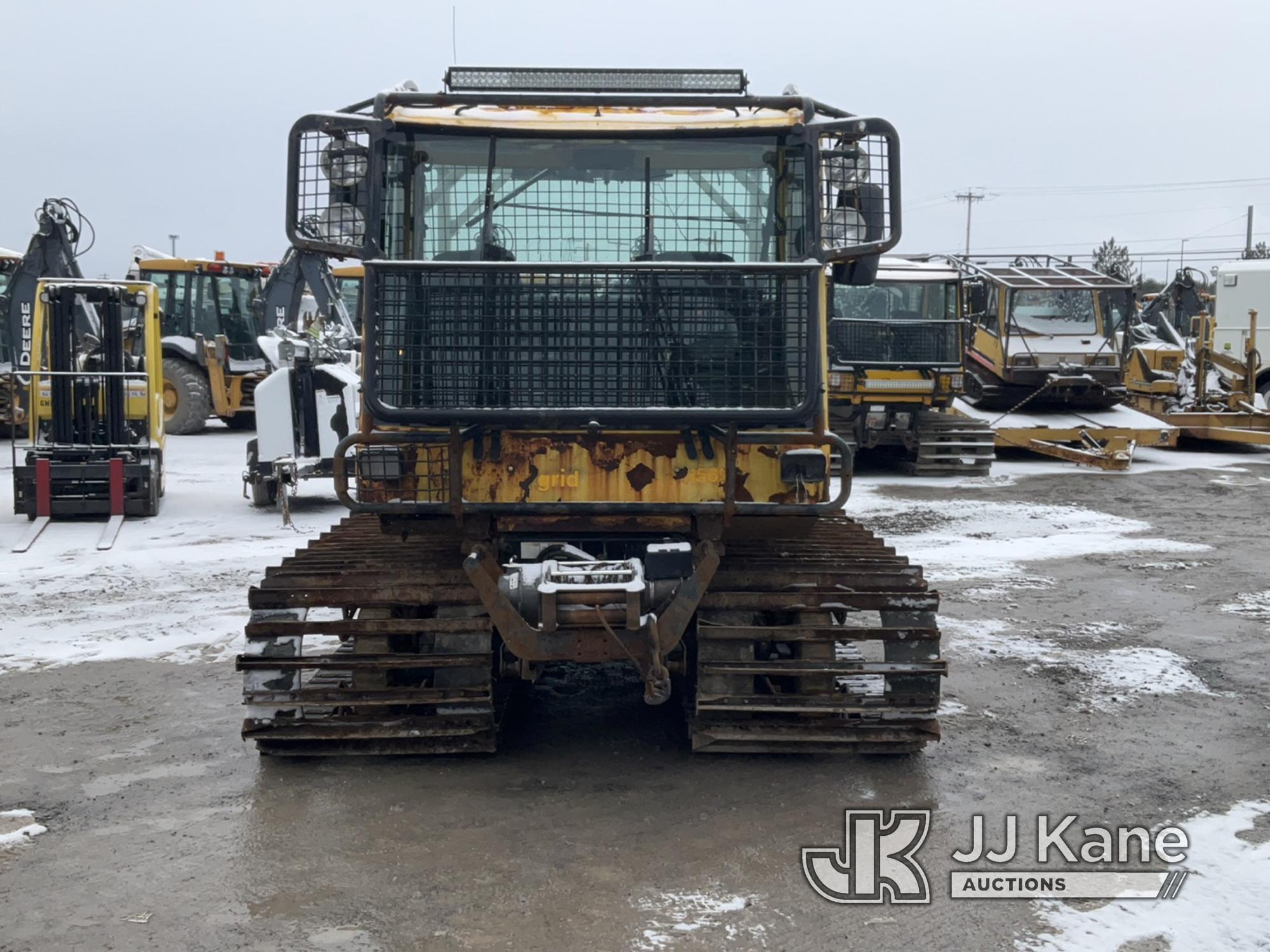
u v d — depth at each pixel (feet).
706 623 18.71
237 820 16.37
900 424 60.75
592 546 19.25
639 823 16.30
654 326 17.49
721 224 19.30
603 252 19.24
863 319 59.52
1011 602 31.30
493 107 19.45
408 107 19.33
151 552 37.01
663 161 19.29
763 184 19.27
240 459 61.98
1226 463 66.95
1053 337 67.00
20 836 15.79
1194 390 80.74
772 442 17.78
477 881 14.44
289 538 39.37
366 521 25.40
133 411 43.09
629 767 18.54
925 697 18.40
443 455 18.04
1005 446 66.74
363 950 12.76
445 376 17.53
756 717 18.97
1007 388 67.56
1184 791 17.75
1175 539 41.39
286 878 14.52
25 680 23.62
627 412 17.22
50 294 42.32
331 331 52.08
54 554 36.70
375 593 18.62
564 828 16.11
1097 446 64.85
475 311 17.48
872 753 19.06
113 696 22.48
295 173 18.51
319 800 17.10
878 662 18.51
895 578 18.98
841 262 20.94
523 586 17.33
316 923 13.35
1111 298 67.41
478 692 18.40
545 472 17.98
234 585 32.42
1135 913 13.76
